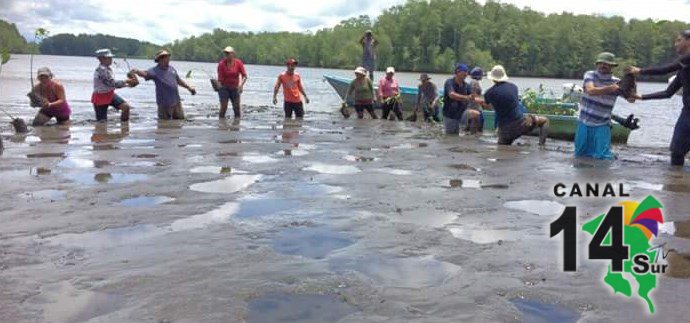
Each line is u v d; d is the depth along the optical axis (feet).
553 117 47.14
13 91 88.94
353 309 11.84
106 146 33.91
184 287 12.78
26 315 11.34
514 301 12.46
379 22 334.85
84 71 189.98
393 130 46.98
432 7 323.57
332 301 12.21
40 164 27.61
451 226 18.10
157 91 51.03
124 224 17.58
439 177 26.27
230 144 35.53
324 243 16.07
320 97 100.53
